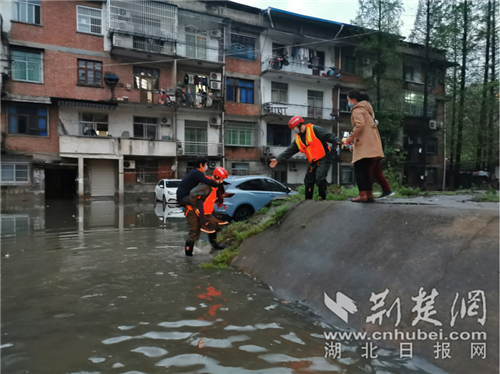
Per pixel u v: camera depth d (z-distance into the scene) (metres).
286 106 23.25
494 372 1.89
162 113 20.59
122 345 2.39
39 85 17.59
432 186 27.58
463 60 23.67
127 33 18.56
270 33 22.80
